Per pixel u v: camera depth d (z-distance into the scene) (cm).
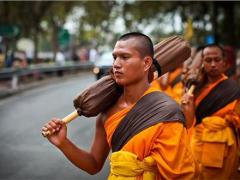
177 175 382
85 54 4906
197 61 648
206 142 623
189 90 607
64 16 4188
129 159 388
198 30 3897
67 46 5500
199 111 636
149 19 4244
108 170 948
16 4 3384
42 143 1207
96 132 441
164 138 382
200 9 3722
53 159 1045
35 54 3697
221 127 621
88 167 436
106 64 2925
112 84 417
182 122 387
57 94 2408
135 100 405
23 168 974
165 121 382
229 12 2989
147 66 404
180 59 471
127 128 393
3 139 1259
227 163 627
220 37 3139
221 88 632
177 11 3812
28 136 1298
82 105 415
